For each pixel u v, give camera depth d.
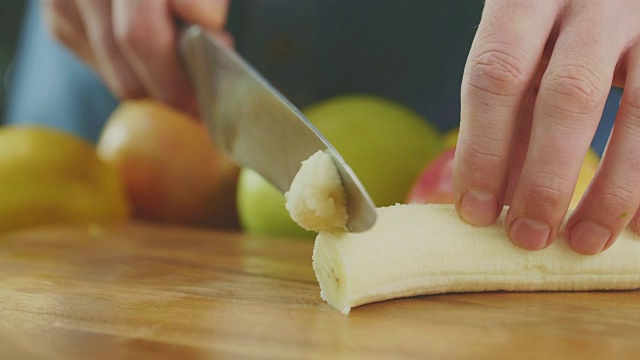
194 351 0.31
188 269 0.43
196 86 0.50
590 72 0.34
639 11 0.35
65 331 0.33
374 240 0.36
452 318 0.34
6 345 0.32
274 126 0.42
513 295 0.38
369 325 0.34
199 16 0.50
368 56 0.65
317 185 0.35
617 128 0.36
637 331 0.33
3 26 0.84
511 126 0.35
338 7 0.64
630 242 0.38
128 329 0.33
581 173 0.44
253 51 0.67
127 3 0.50
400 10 0.63
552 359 0.31
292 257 0.46
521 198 0.36
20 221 0.53
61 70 0.71
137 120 0.57
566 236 0.38
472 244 0.38
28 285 0.39
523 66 0.34
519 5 0.35
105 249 0.48
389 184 0.49
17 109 0.77
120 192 0.57
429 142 0.51
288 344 0.32
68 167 0.55
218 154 0.57
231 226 0.59
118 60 0.54
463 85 0.35
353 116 0.51
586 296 0.38
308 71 0.66
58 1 0.56
